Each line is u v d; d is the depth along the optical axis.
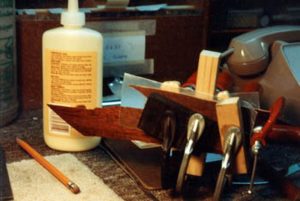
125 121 0.66
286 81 0.78
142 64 1.00
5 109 0.84
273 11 1.12
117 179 0.67
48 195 0.61
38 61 0.92
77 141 0.74
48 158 0.72
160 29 1.00
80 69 0.73
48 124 0.75
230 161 0.59
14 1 0.86
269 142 0.71
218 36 1.07
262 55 0.82
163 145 0.62
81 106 0.72
